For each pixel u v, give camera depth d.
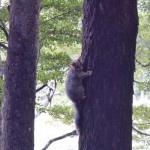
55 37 19.89
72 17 20.05
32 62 10.82
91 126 9.91
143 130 22.77
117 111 9.77
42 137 33.03
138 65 25.70
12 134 10.67
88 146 9.94
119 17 9.75
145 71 25.73
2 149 10.83
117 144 9.76
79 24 21.66
